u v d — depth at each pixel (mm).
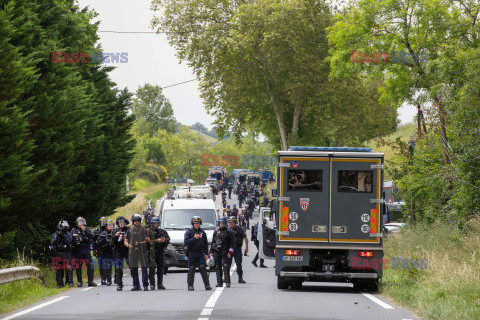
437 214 73500
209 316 31719
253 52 151625
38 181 56406
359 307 37031
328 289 51062
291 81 156750
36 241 63000
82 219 52875
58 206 60688
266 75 157500
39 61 55500
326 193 46375
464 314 31281
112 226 54656
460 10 82625
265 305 37156
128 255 47844
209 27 152625
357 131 158750
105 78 83312
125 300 39875
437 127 77188
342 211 46344
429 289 41219
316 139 169875
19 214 55844
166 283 55625
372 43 84812
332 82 153375
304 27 149125
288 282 48844
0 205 48812
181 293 44844
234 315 32219
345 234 46281
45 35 60344
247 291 46719
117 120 85250
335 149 47531
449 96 70438
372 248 46125
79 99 64188
